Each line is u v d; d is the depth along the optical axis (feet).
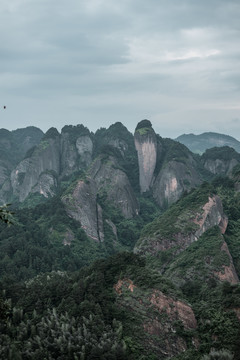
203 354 138.51
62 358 128.06
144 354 139.54
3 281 182.39
